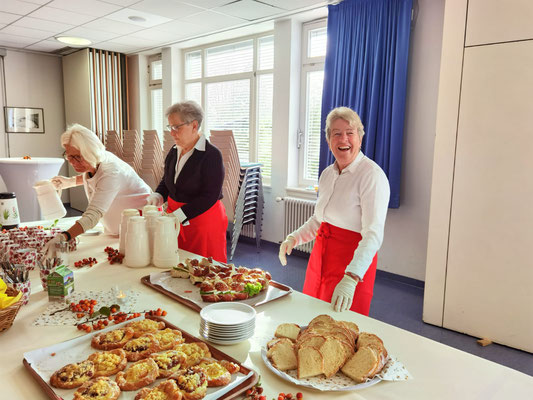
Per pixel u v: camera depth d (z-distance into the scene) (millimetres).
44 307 1290
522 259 2514
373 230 1562
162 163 5379
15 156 6660
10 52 6422
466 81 2584
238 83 5383
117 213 2213
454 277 2799
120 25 4805
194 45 5820
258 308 1310
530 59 2350
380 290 3664
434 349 1062
